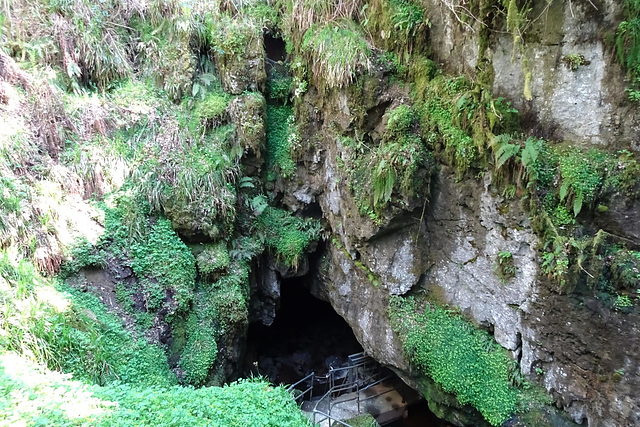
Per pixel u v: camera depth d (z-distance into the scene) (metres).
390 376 9.58
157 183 7.07
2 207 5.60
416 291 7.21
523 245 5.69
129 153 7.25
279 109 8.72
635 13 4.54
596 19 4.84
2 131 6.20
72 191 6.53
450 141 6.16
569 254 5.10
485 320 6.39
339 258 8.33
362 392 9.37
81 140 7.04
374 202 6.72
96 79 7.91
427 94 6.47
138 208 6.85
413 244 6.98
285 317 11.41
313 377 9.49
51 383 4.16
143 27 8.42
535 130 5.62
